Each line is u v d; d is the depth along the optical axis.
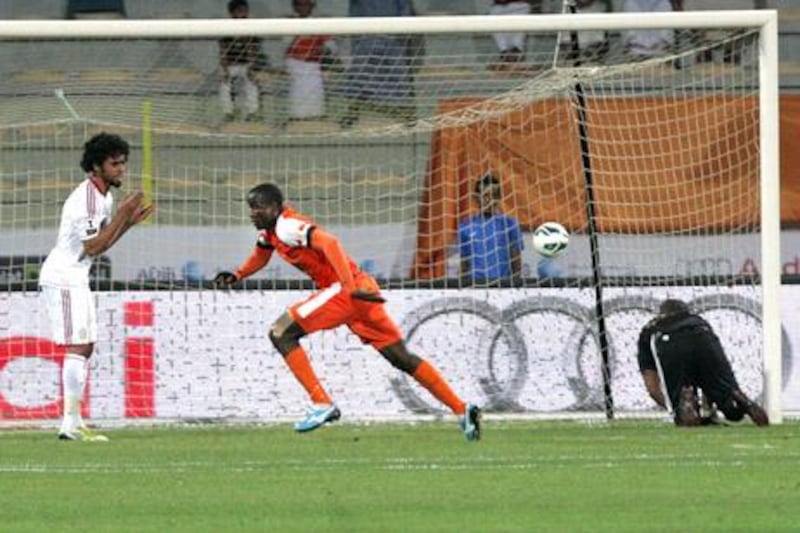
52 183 69.44
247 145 70.88
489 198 61.25
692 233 64.62
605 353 59.00
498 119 64.44
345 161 70.31
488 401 59.12
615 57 72.00
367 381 58.44
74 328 49.91
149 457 43.97
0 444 48.72
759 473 38.69
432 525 30.05
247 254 70.38
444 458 42.97
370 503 33.41
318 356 58.47
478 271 60.94
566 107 64.56
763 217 56.66
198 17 85.75
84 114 71.00
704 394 54.56
